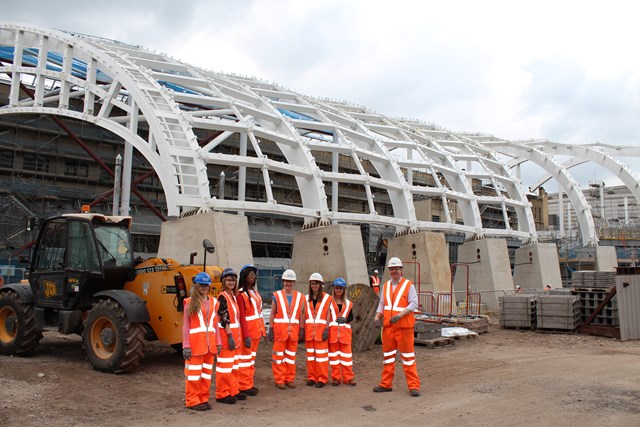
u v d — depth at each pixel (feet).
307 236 74.02
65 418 24.30
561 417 25.75
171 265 36.99
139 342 34.06
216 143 80.07
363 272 71.77
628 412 26.68
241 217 60.90
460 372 38.17
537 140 146.10
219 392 27.76
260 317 31.24
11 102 79.36
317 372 32.53
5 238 104.32
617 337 58.08
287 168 70.69
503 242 99.30
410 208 86.58
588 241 122.83
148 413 25.71
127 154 98.78
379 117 111.24
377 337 51.42
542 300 63.10
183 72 90.17
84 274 36.58
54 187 122.83
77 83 72.95
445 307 76.23
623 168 130.21
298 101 98.07
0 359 37.68
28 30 78.48
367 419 25.22
